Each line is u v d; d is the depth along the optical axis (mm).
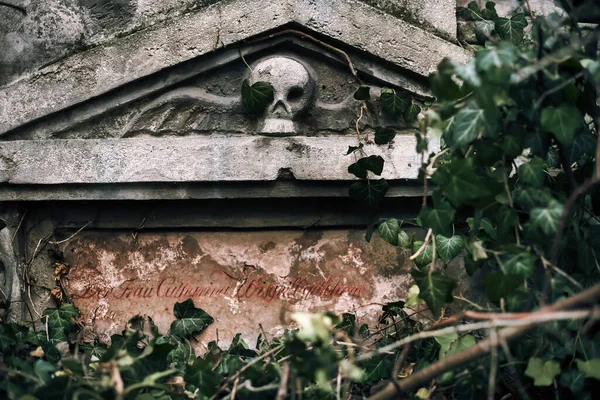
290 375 2438
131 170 3527
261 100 3490
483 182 2584
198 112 3568
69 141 3557
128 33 3568
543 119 2461
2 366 2613
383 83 3602
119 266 3652
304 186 3545
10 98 3582
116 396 2414
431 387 2773
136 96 3561
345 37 3514
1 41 3637
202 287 3641
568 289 2588
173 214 3629
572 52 2389
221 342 3607
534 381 2592
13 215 3639
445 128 2686
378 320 3609
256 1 3490
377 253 3652
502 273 2490
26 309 3652
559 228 2410
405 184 3568
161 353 2773
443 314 3518
